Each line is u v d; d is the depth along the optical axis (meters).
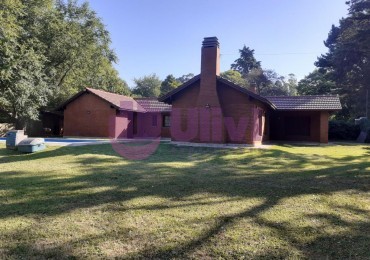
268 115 23.06
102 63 33.09
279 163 10.95
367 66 38.53
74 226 4.21
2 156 11.92
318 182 7.29
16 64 18.61
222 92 17.06
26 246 3.57
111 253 3.41
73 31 27.97
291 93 60.28
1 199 5.58
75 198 5.68
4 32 17.84
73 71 30.48
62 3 29.50
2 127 25.33
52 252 3.42
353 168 9.43
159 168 9.37
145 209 5.05
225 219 4.55
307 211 4.96
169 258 3.29
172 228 4.17
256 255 3.37
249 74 57.12
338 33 45.75
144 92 65.19
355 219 4.60
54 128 30.05
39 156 11.78
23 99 19.97
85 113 22.72
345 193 6.20
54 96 27.45
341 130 26.16
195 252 3.44
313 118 23.09
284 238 3.84
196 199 5.71
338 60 41.09
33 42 22.97
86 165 9.78
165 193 6.14
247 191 6.35
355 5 38.28
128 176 7.94
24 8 22.77
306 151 15.15
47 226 4.20
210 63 16.72
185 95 17.70
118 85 38.91
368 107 39.09
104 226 4.23
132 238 3.83
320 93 45.28
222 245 3.62
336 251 3.48
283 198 5.79
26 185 6.76
